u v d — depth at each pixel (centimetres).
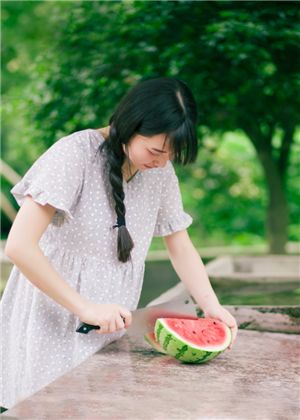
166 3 505
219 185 1140
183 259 241
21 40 914
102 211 211
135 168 219
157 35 513
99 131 215
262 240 1141
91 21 558
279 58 529
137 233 224
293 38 477
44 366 211
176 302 231
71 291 195
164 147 192
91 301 213
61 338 213
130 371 195
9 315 227
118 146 202
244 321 259
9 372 224
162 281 584
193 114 197
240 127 675
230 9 509
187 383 187
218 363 208
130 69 547
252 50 478
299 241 1107
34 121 600
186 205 1190
